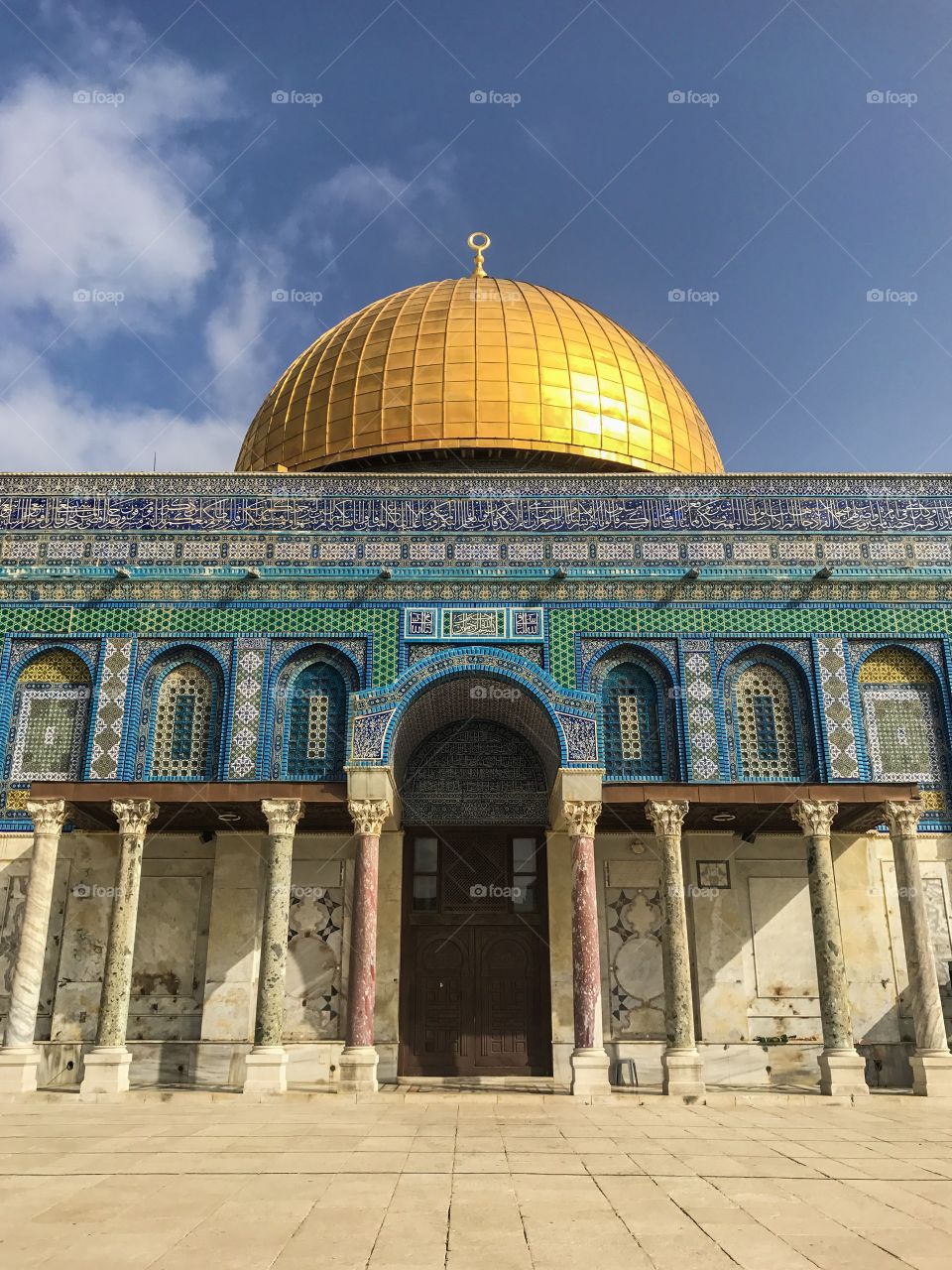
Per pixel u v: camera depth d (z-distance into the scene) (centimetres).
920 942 1611
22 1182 866
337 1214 751
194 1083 1688
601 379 2433
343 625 1847
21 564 1878
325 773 1798
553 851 1856
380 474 1927
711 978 1766
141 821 1644
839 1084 1535
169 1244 672
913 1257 639
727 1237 688
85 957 1753
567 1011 1769
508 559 1886
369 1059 1535
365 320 2575
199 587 1867
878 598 1873
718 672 1834
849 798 1656
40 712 1823
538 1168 934
